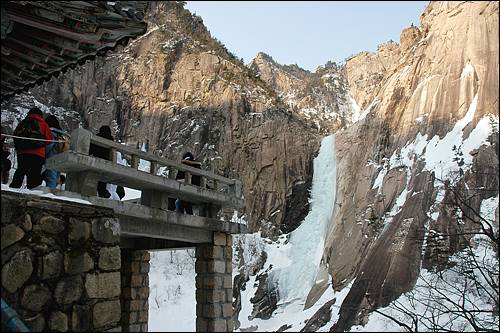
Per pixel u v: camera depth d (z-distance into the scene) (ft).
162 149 112.27
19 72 24.30
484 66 74.13
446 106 78.43
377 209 74.33
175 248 32.73
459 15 85.56
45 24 20.13
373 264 61.72
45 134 21.77
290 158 109.19
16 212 16.58
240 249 92.94
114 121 119.55
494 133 63.46
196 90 120.47
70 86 124.36
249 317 74.59
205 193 30.14
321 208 99.14
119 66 126.52
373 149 88.53
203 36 145.18
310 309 67.72
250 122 112.16
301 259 88.43
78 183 22.62
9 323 14.14
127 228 25.38
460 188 56.24
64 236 17.81
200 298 31.17
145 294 34.19
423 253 53.31
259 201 103.96
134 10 20.99
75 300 17.63
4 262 15.88
